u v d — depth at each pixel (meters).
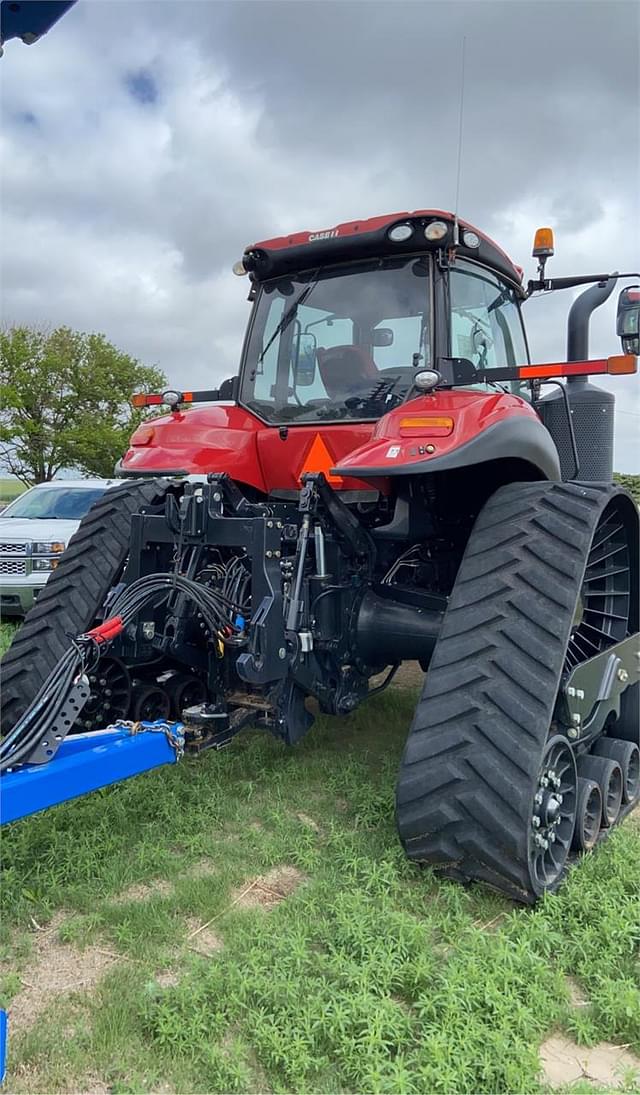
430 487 3.35
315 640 3.07
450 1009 1.91
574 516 2.81
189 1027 1.88
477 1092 1.75
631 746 3.43
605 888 2.55
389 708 4.63
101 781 2.37
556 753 2.69
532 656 2.57
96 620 3.40
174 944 2.29
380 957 2.13
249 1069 1.80
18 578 7.09
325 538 3.13
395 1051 1.88
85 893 2.50
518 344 4.29
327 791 3.35
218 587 3.07
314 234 3.56
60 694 2.43
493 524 2.91
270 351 3.84
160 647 3.03
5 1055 1.83
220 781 3.42
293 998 1.95
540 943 2.23
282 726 2.99
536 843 2.45
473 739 2.50
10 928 2.36
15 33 2.14
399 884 2.50
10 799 2.10
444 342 3.37
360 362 3.54
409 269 3.46
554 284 4.27
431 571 3.72
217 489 3.09
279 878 2.68
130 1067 1.81
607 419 4.15
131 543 3.24
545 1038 1.96
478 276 3.72
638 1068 1.86
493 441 2.76
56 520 7.75
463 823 2.46
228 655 3.12
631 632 3.58
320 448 3.49
